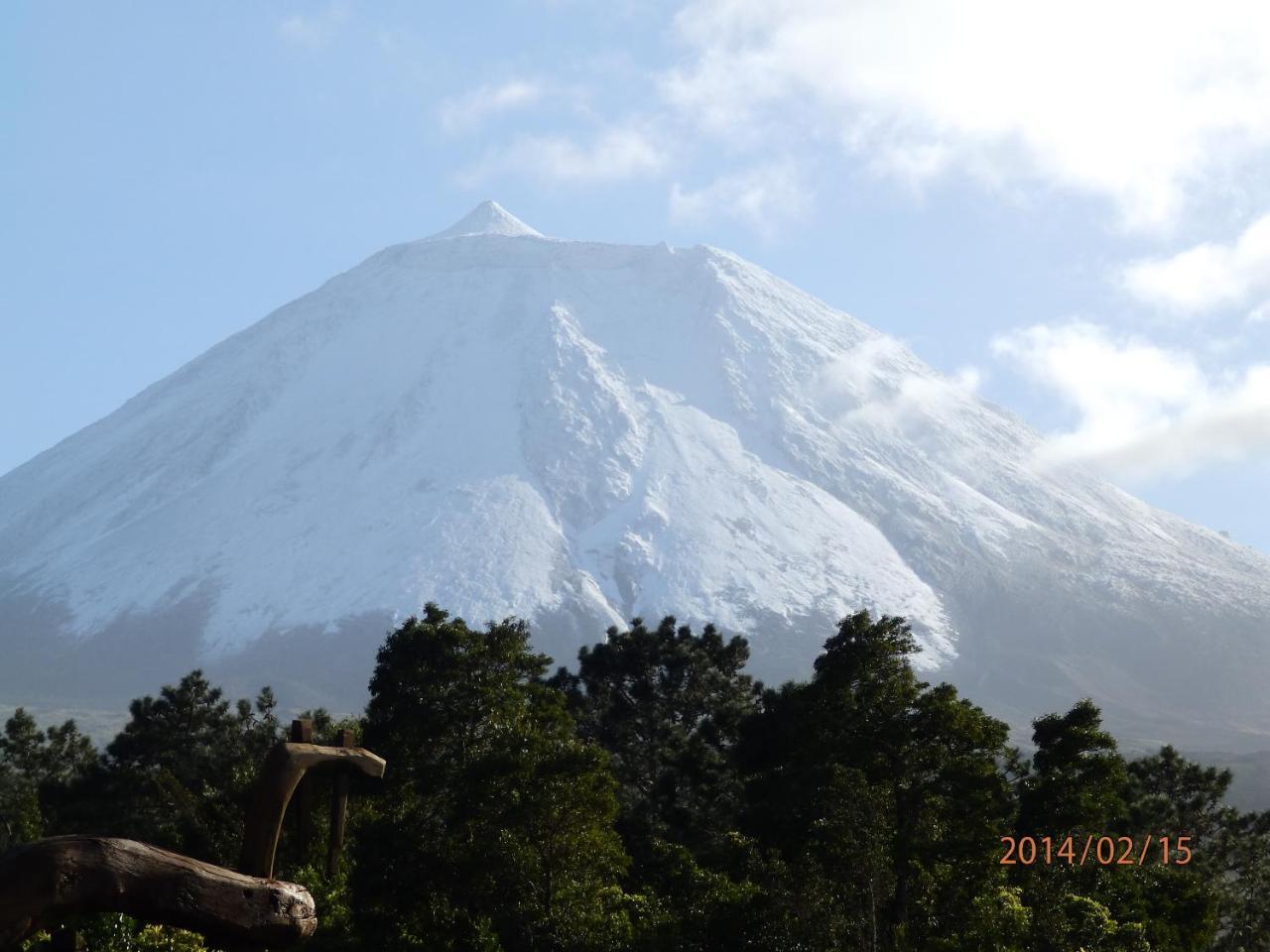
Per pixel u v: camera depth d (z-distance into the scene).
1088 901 38.91
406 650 52.81
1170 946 43.03
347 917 41.59
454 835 42.78
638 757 70.50
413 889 41.19
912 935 39.66
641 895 43.81
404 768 50.06
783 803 48.38
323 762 8.34
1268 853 65.06
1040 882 40.72
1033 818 42.56
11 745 79.75
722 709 67.31
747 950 38.22
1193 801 66.25
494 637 55.38
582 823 42.44
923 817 43.28
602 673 73.31
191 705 75.19
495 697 51.38
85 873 6.93
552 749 44.28
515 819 41.94
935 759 45.34
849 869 40.34
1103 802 44.12
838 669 49.56
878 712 47.47
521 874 41.44
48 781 69.19
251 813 8.16
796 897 39.47
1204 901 45.88
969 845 41.38
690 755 60.97
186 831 51.84
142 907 7.06
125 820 64.94
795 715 54.78
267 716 77.81
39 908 6.84
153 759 73.19
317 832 43.19
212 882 7.17
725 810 59.00
